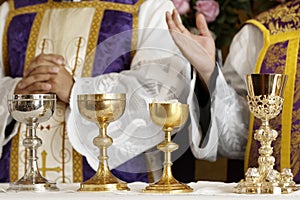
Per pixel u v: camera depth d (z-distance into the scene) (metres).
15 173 4.09
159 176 3.16
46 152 4.06
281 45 4.26
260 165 2.78
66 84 3.95
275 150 4.13
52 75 3.95
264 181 2.71
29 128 2.91
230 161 4.69
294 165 4.04
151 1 4.39
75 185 3.05
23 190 2.83
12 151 4.10
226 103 3.43
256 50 4.34
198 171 5.30
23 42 4.42
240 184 2.71
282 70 4.20
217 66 3.45
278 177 2.74
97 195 2.60
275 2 5.38
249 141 4.13
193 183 3.03
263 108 2.75
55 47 4.32
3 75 4.46
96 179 2.81
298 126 4.09
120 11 4.38
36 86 3.93
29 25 4.45
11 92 4.09
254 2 5.42
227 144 4.17
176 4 5.18
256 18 4.44
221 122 3.30
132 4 4.41
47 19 4.42
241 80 4.26
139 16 4.35
